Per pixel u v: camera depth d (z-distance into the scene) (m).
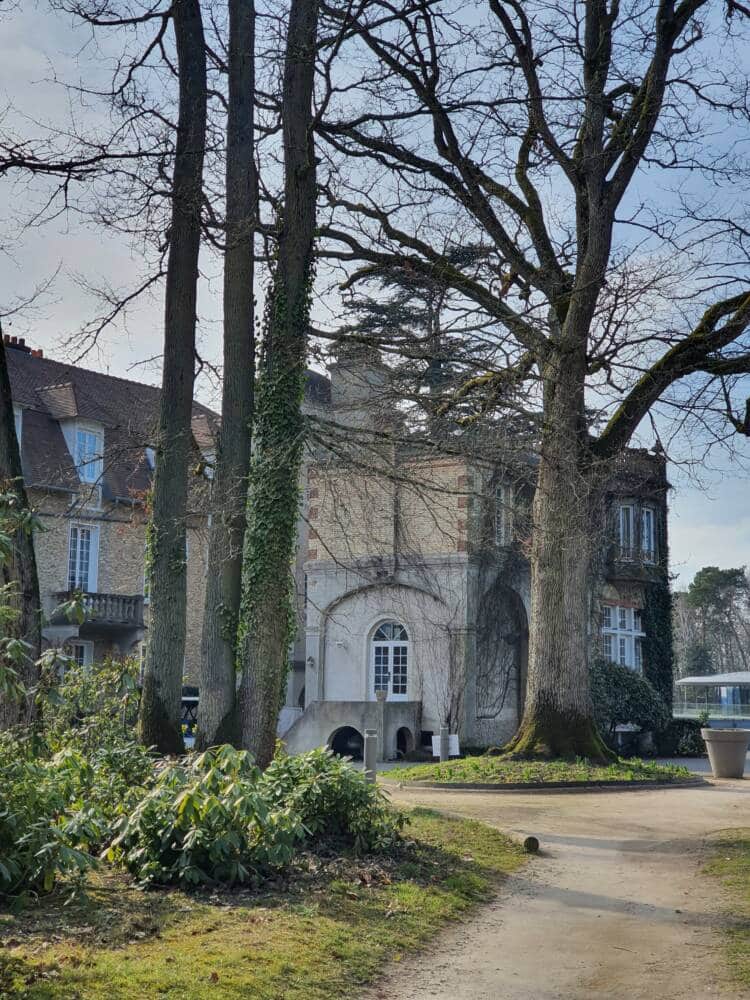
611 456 21.19
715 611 99.69
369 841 10.45
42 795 7.99
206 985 6.02
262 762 15.82
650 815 15.24
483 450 18.03
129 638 34.69
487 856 11.29
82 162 12.91
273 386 17.12
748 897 9.55
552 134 19.34
